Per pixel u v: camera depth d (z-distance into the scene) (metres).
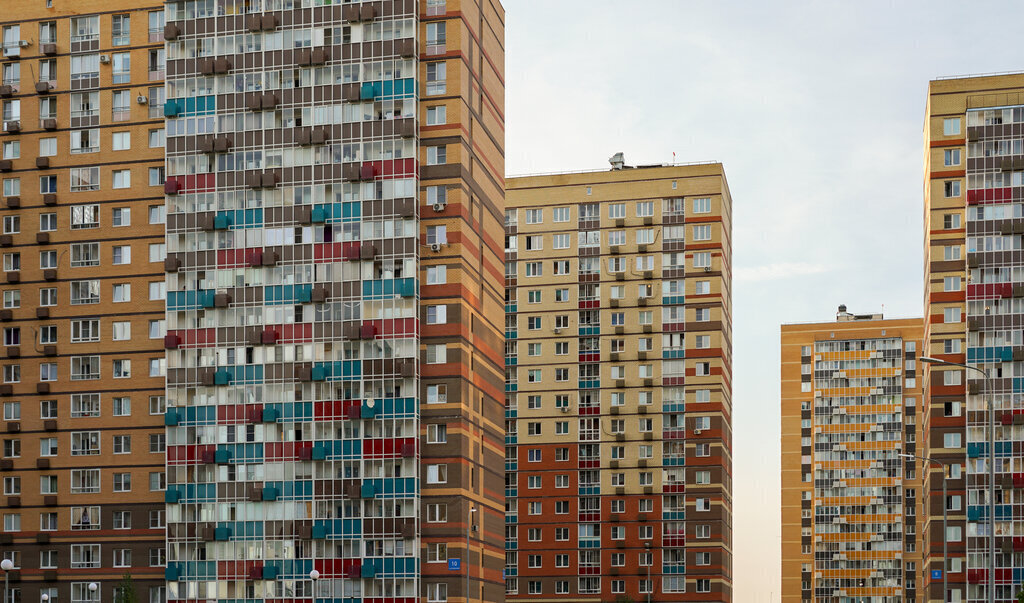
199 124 101.19
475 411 100.50
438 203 98.31
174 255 100.50
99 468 102.19
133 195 104.81
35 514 102.62
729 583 152.62
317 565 94.50
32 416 104.12
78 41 107.00
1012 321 114.12
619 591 143.38
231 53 101.31
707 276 146.25
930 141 120.31
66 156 106.31
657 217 148.50
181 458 98.00
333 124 98.94
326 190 98.50
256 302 98.56
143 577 99.75
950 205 119.06
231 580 95.69
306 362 97.00
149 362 102.69
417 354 96.00
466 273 99.19
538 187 152.38
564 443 147.38
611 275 149.00
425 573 94.38
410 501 93.94
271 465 96.38
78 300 104.81
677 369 145.88
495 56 112.31
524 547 146.38
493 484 105.31
